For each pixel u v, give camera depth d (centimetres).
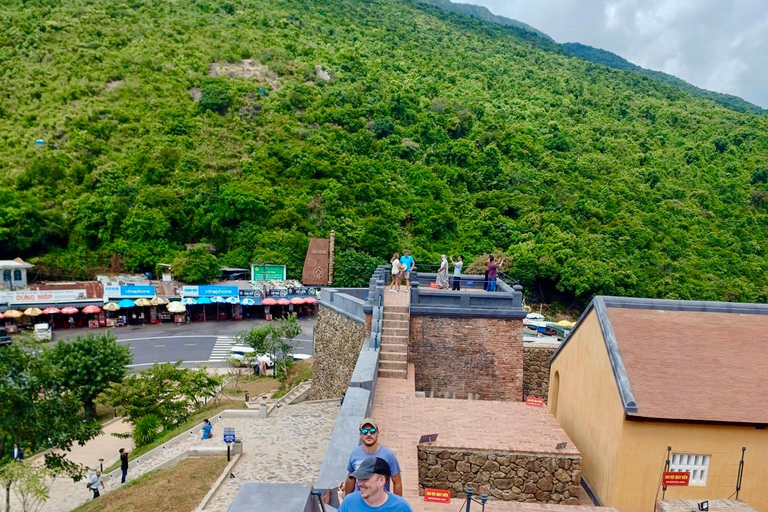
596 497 1170
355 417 1116
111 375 3119
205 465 1953
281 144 7831
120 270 5997
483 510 859
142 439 2630
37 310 4556
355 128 8538
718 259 6606
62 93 8156
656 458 1050
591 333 1297
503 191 7681
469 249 6812
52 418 2211
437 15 17262
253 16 12044
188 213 6544
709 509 882
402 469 1059
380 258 6381
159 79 8900
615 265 6291
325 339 2561
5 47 8962
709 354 1151
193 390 2898
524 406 1480
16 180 6388
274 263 6097
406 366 1745
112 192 6462
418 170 7812
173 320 5159
